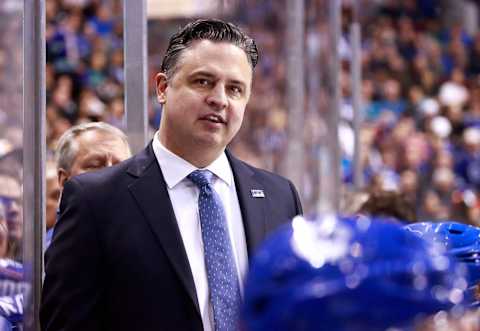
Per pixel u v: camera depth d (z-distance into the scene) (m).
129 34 6.23
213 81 5.05
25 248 5.13
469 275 4.25
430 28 31.84
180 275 4.91
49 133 18.36
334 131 11.77
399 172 23.52
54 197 7.99
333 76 11.77
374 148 24.12
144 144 6.30
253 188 5.42
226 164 5.39
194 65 5.05
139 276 4.91
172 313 4.87
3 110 14.01
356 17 12.38
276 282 2.41
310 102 14.65
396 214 8.36
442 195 22.05
